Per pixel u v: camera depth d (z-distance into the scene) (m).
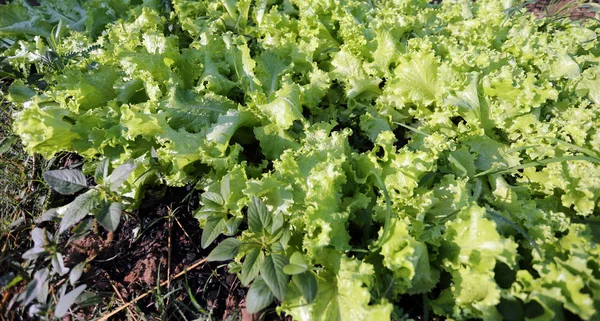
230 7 0.58
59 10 0.61
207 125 0.43
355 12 0.57
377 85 0.50
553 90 0.44
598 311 0.29
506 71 0.45
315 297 0.33
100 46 0.52
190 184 0.45
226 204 0.38
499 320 0.30
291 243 0.37
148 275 0.40
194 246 0.41
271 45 0.55
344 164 0.39
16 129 0.44
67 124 0.42
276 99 0.43
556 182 0.40
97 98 0.46
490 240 0.32
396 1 0.62
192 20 0.59
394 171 0.40
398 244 0.33
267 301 0.31
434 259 0.35
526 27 0.57
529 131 0.44
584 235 0.34
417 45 0.49
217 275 0.39
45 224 0.41
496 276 0.33
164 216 0.43
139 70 0.45
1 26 0.57
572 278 0.29
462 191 0.38
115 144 0.42
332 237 0.34
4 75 0.54
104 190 0.38
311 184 0.37
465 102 0.45
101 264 0.40
